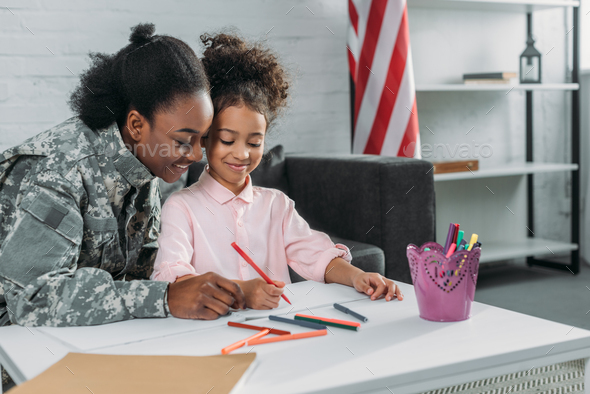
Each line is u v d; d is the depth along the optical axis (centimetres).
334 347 59
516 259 296
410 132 211
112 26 198
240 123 95
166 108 81
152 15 204
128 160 86
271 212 109
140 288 74
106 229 85
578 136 268
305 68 235
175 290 74
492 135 279
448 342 60
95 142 85
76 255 78
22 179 83
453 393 55
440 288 67
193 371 51
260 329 67
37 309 71
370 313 73
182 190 104
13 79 186
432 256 67
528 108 284
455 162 241
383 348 58
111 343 63
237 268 102
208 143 98
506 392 58
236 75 96
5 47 184
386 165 164
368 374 51
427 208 169
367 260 156
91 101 85
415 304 77
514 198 288
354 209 173
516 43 279
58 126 89
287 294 84
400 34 210
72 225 76
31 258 73
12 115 187
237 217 103
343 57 243
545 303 216
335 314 73
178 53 82
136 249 101
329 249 98
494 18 272
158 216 108
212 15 215
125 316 72
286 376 51
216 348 60
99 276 74
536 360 58
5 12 183
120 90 84
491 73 248
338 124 245
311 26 235
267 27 226
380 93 212
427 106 262
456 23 263
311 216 193
